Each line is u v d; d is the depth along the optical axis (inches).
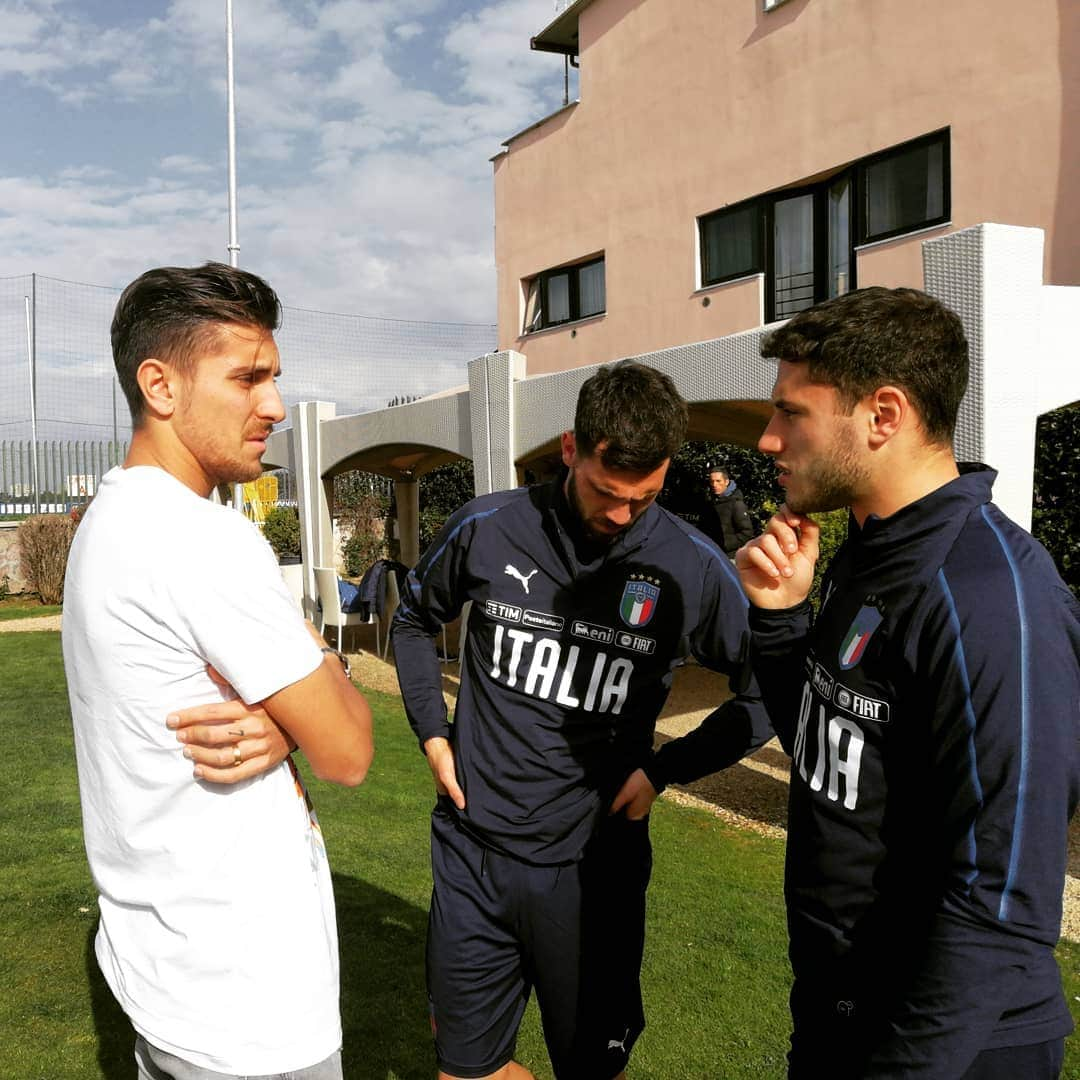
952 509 46.8
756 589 61.4
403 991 114.7
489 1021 79.0
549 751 75.6
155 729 50.9
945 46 315.0
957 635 43.5
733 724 79.5
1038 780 40.9
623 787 78.2
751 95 392.8
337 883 146.2
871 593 49.5
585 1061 79.7
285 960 52.7
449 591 85.0
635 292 462.6
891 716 47.9
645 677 77.9
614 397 69.4
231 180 466.0
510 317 554.6
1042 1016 43.6
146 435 54.2
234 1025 51.5
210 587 49.8
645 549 76.2
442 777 79.4
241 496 530.9
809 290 382.0
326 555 431.8
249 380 54.6
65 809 183.0
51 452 631.2
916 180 331.6
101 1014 109.7
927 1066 41.8
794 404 51.9
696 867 157.2
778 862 160.4
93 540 51.6
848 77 350.0
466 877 77.6
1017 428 147.6
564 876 76.5
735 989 116.3
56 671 343.9
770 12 380.5
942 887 43.9
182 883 51.6
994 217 303.0
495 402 284.7
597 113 478.9
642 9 445.1
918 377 47.9
